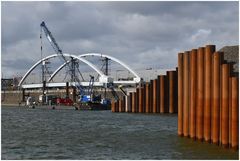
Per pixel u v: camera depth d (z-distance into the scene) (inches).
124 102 3725.4
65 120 2655.0
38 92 7283.5
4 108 5625.0
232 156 1004.6
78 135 1617.9
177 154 1090.7
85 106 5113.2
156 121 2356.1
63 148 1252.5
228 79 1045.8
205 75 1181.1
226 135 1047.0
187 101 1302.9
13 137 1552.7
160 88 3090.6
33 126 2111.2
